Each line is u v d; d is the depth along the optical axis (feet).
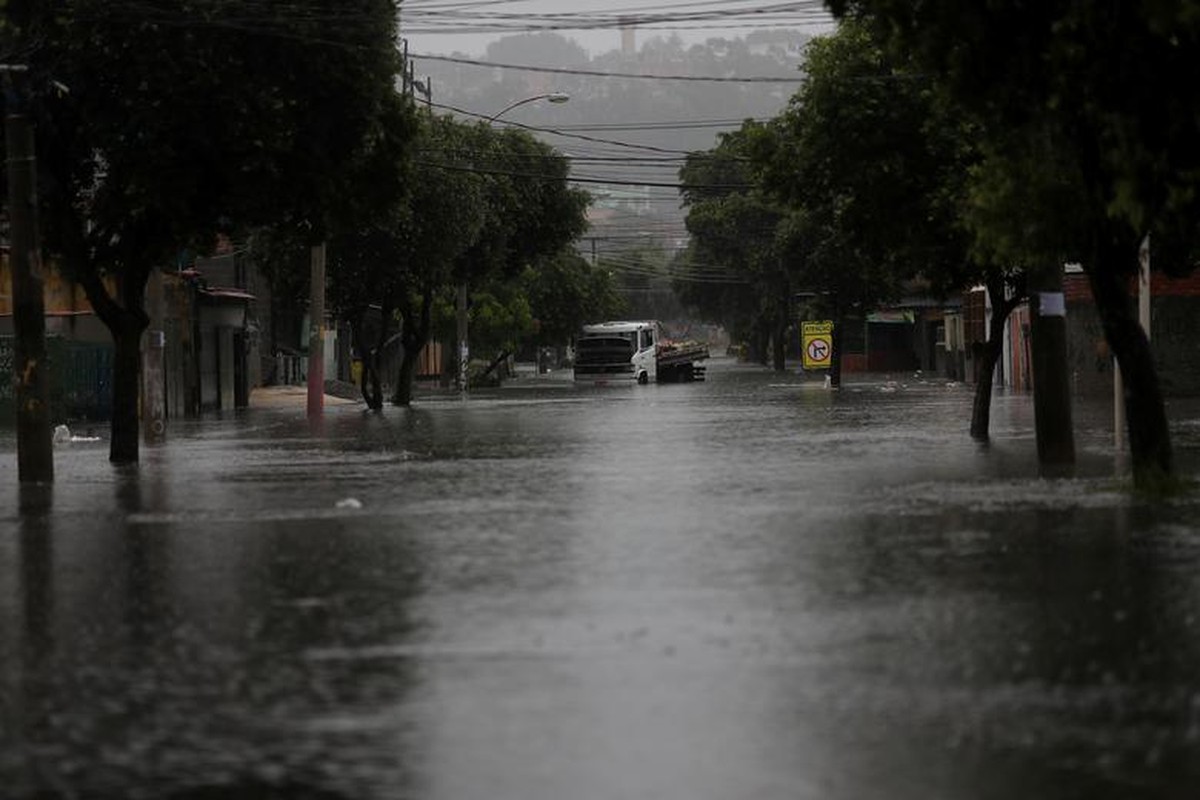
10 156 182.80
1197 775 56.03
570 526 130.31
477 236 428.97
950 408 346.74
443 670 74.38
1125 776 55.98
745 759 58.59
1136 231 138.51
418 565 108.68
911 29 137.59
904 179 212.64
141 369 315.37
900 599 91.35
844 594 93.30
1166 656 74.84
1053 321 188.34
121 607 93.71
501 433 277.44
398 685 71.46
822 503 145.38
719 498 151.94
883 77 211.00
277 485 175.52
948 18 133.59
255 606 93.09
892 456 204.64
